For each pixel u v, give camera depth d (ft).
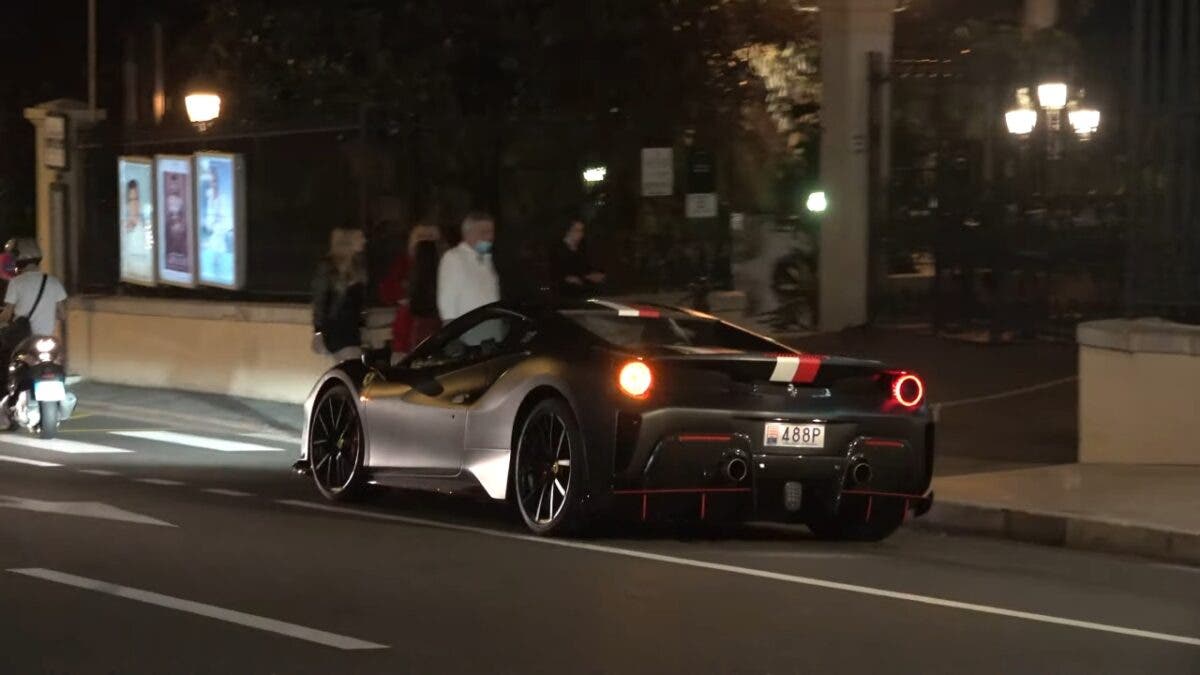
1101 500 49.57
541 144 88.58
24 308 69.31
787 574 40.06
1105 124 77.82
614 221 89.04
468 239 59.98
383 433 49.44
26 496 51.39
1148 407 55.98
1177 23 55.52
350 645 31.24
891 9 84.12
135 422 78.28
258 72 106.93
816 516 45.09
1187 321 56.75
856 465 43.37
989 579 40.63
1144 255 57.16
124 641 31.35
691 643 31.99
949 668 30.55
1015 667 30.81
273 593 36.14
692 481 41.98
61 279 95.71
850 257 84.07
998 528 48.55
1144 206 56.90
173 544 42.47
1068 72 82.28
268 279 82.89
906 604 36.68
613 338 47.24
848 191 83.97
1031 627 34.55
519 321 46.80
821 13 84.74
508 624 33.40
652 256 86.94
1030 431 63.82
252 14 107.14
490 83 102.94
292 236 81.35
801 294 89.04
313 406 52.47
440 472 47.47
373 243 76.69
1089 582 40.73
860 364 43.93
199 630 32.37
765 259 89.81
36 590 36.11
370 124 76.95
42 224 97.50
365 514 48.60
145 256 90.22
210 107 96.58
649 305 47.98
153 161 88.99
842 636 33.04
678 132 94.68
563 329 45.01
